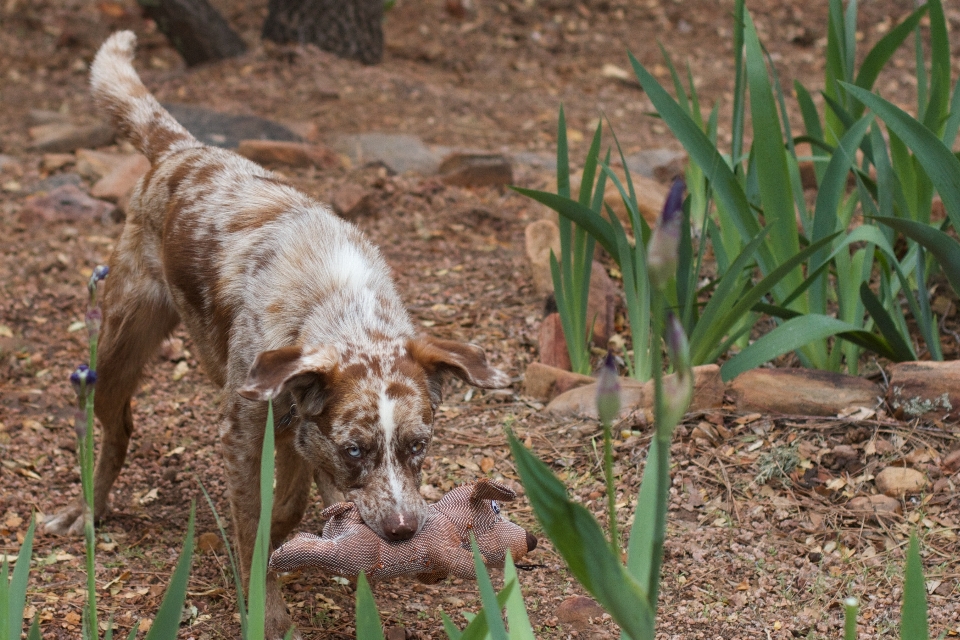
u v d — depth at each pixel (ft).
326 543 11.44
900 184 18.57
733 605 13.75
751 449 16.63
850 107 19.62
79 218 27.22
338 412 11.80
